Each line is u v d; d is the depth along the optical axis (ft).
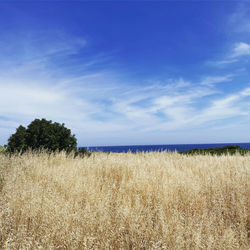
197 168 23.20
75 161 27.76
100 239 9.89
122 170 21.56
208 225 10.76
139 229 10.46
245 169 20.72
